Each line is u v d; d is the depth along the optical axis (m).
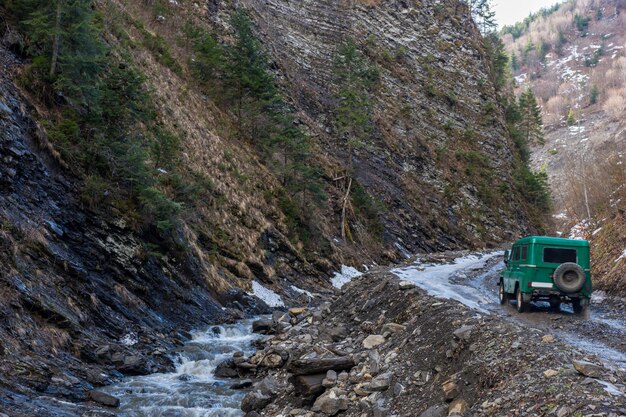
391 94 60.50
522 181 66.88
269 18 57.28
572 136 150.75
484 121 68.56
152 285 17.38
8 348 10.52
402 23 71.75
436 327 10.72
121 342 13.88
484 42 84.00
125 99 19.72
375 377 9.90
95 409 9.75
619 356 9.29
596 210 29.89
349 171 42.38
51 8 18.20
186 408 10.45
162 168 22.62
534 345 8.22
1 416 8.45
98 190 16.94
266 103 35.06
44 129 16.64
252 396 10.58
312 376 10.36
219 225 24.59
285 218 30.70
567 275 14.41
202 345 15.44
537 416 6.20
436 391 8.39
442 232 51.44
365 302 15.88
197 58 35.47
